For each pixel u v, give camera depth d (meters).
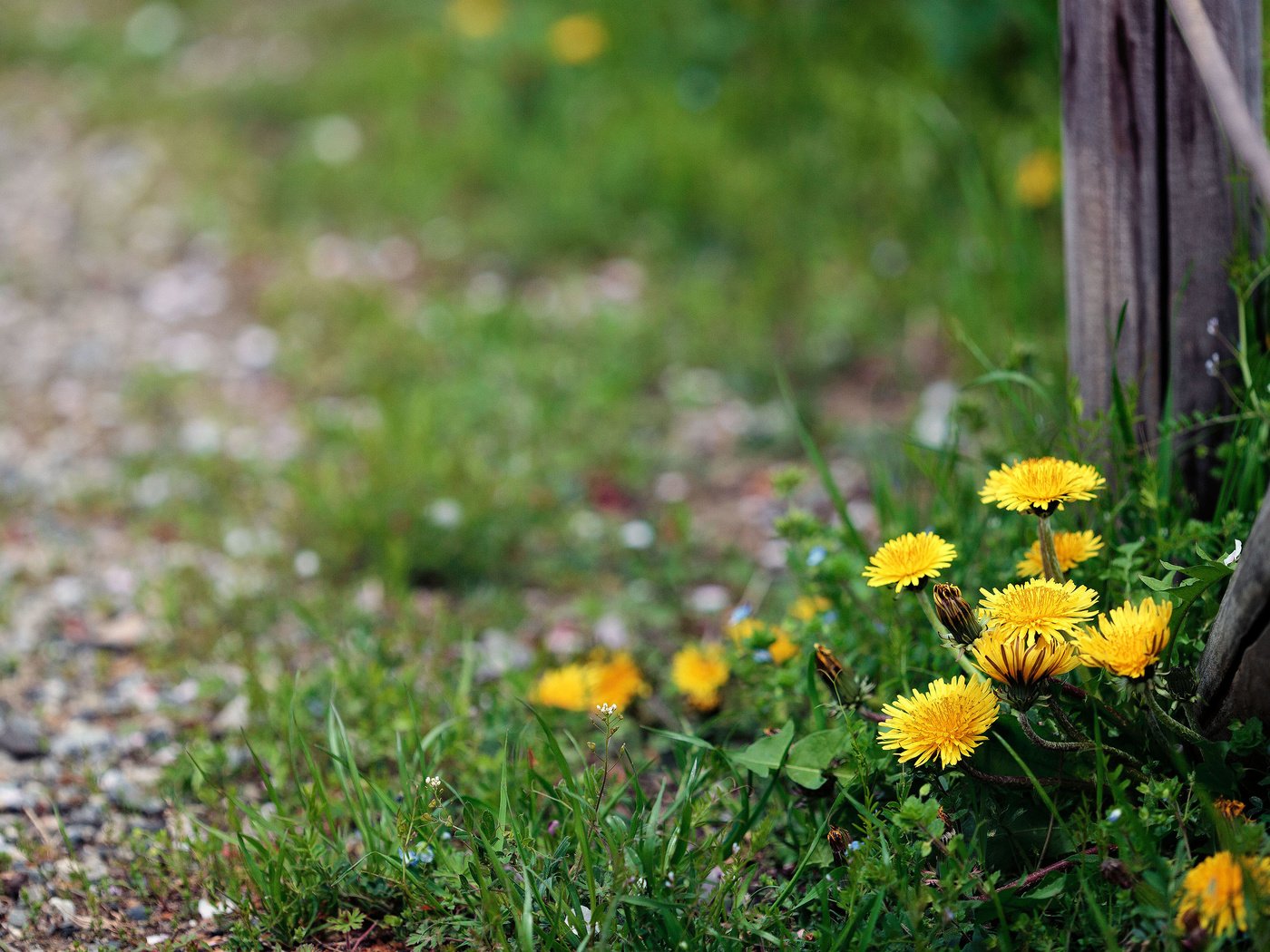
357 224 3.30
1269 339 1.76
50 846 1.78
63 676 1.94
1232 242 1.75
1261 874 1.58
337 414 2.49
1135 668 1.61
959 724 1.63
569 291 2.94
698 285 2.85
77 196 3.51
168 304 3.00
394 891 1.71
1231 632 1.62
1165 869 1.60
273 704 1.88
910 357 2.54
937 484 1.84
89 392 2.64
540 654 1.91
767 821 1.68
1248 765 1.65
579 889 1.68
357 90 3.91
